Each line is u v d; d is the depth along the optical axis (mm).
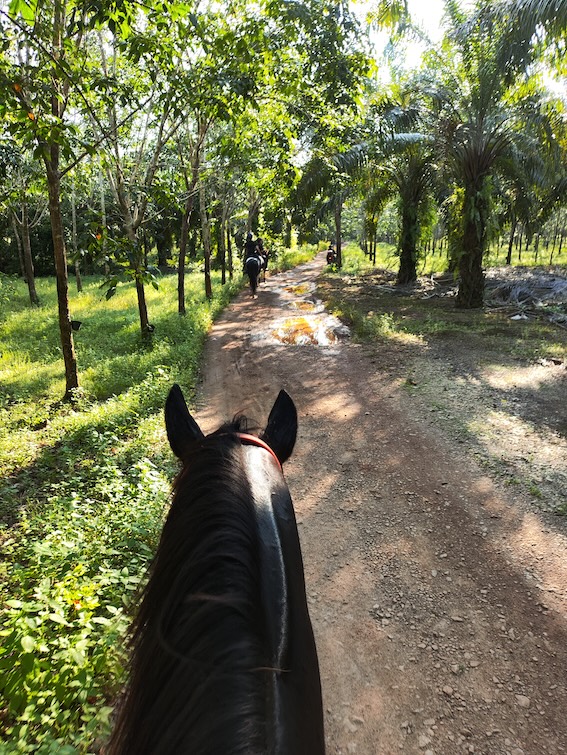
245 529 995
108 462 5059
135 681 891
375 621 3301
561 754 2445
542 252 31453
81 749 2020
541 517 4246
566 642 3074
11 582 3209
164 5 4191
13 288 20844
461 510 4426
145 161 13062
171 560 998
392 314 12672
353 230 53375
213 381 8383
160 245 35281
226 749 661
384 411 6707
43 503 4484
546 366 8211
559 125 10695
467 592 3508
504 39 8938
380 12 9219
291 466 5406
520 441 5625
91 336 12375
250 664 772
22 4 3123
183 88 6402
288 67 7336
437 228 30531
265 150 10711
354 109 8312
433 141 12906
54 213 6949
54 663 2402
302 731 800
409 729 2592
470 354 9133
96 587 2934
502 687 2805
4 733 2143
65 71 4484
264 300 17516
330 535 4207
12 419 6805
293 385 8055
